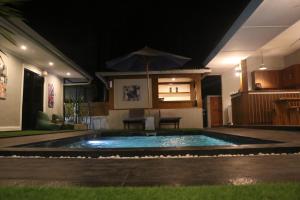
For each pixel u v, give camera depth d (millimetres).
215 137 7875
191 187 1788
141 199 1526
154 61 11891
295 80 11711
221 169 2463
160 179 2129
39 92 13219
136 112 13047
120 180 2115
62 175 2314
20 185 1965
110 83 13922
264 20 7965
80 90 18969
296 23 8750
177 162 2871
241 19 8211
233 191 1657
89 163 2900
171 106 13695
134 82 13867
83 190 1738
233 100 12469
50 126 11922
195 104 13734
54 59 11656
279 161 2834
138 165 2734
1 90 9797
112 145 6918
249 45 10289
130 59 11461
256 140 5293
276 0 6715
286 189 1676
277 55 13016
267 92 10273
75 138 7039
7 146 4309
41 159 3236
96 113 15828
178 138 8414
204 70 13500
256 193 1604
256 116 10180
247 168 2484
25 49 10023
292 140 4637
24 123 11734
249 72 13180
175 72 13516
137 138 8609
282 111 9117
